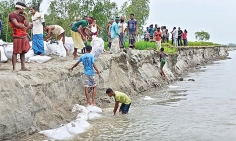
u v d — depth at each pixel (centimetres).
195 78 2528
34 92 912
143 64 2031
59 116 987
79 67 1265
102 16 4125
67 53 1617
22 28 992
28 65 1163
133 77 1797
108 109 1214
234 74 2786
